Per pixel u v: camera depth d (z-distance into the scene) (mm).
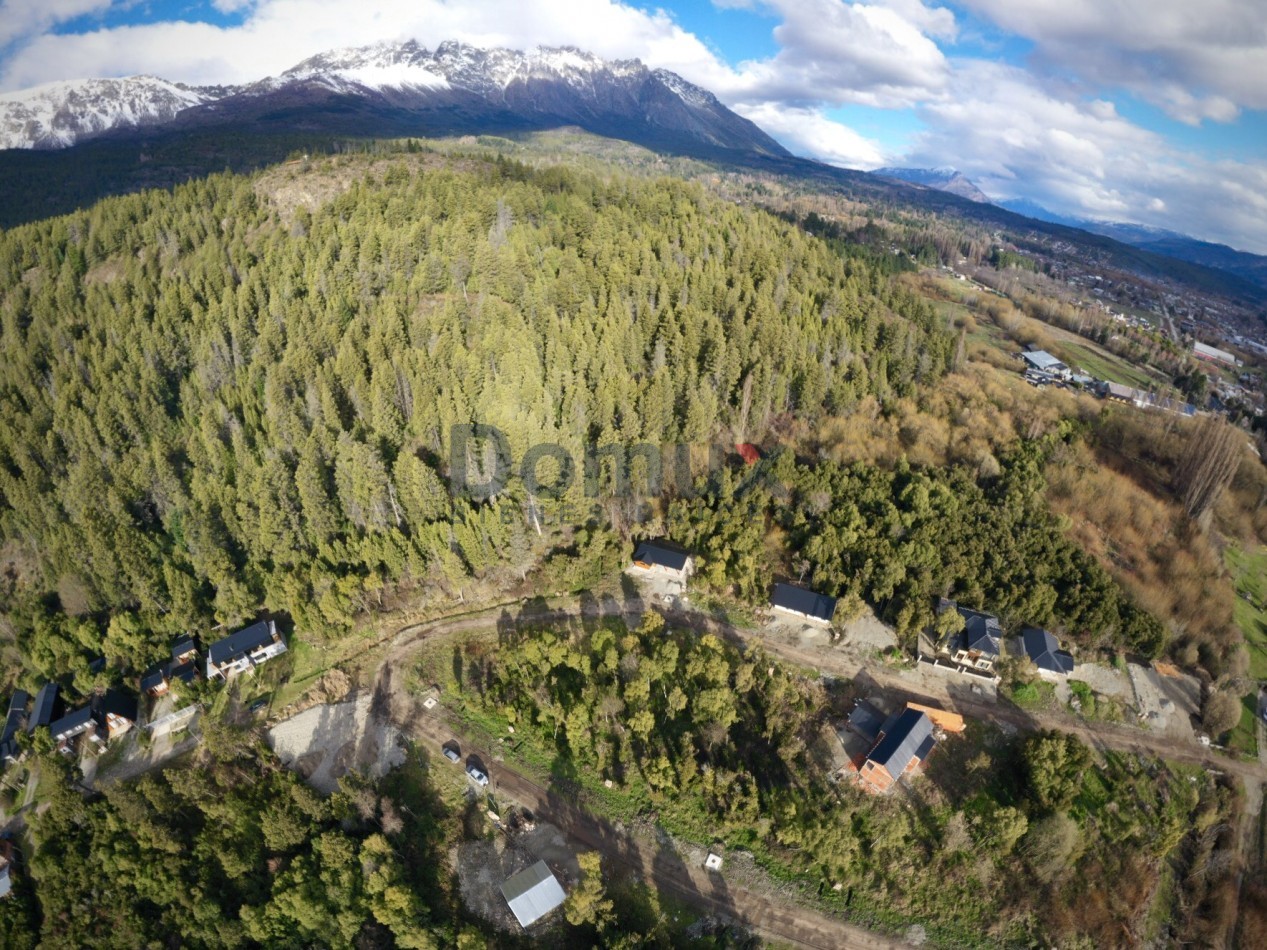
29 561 124812
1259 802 85000
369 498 107625
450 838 76750
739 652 95875
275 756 83312
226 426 132250
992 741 86375
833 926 70688
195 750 89500
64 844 78250
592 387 134000
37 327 169750
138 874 74125
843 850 72625
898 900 72750
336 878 72125
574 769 82875
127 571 103312
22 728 96875
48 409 147250
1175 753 88125
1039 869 74125
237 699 94000
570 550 110625
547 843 76375
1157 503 132750
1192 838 81562
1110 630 96875
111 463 127312
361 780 77875
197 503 115875
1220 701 90312
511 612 102375
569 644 95250
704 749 83250
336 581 99125
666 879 73625
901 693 91562
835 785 80750
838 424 138250
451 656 96562
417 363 130000
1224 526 137125
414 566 101375
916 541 103938
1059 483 129750
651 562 106312
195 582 103875
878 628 99188
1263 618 116062
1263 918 74375
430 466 119438
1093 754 85938
